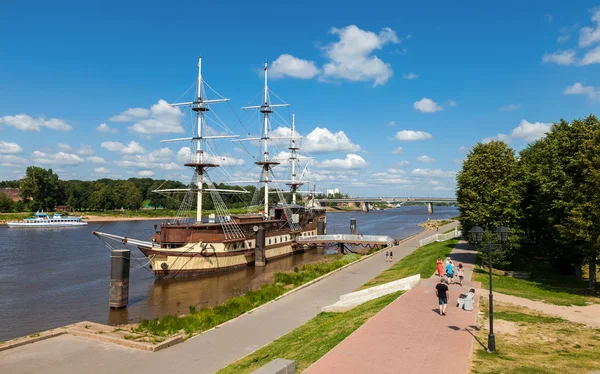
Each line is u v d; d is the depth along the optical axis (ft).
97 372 81.35
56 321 140.77
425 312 93.09
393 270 188.75
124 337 100.89
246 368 76.79
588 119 158.51
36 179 624.18
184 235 226.58
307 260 287.69
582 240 138.72
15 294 177.17
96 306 160.25
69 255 282.97
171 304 165.17
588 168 135.95
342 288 153.07
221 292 187.11
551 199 153.99
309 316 115.55
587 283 148.25
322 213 416.26
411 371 60.18
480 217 171.53
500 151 184.75
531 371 60.49
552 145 158.51
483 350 70.03
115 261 157.58
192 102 262.67
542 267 186.70
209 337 99.66
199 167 260.83
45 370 82.89
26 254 285.43
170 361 85.97
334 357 65.82
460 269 128.26
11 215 575.79
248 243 260.21
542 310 100.94
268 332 102.32
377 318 88.12
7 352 92.79
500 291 122.83
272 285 171.63
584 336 79.30
